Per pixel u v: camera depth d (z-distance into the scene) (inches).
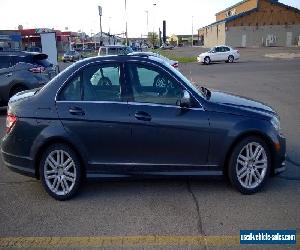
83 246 145.3
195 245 143.9
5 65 450.0
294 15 2861.7
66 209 178.1
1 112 445.1
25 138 186.2
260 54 1766.7
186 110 184.1
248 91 561.3
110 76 188.4
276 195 187.2
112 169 187.6
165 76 187.8
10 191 201.2
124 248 143.1
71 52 1883.6
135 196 190.4
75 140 184.1
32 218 169.3
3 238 152.7
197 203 180.1
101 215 170.7
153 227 158.2
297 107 416.2
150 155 186.1
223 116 183.9
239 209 172.6
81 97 187.6
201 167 187.6
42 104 186.9
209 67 1157.1
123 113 183.0
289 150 258.5
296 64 1087.6
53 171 187.9
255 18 2847.0
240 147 185.0
